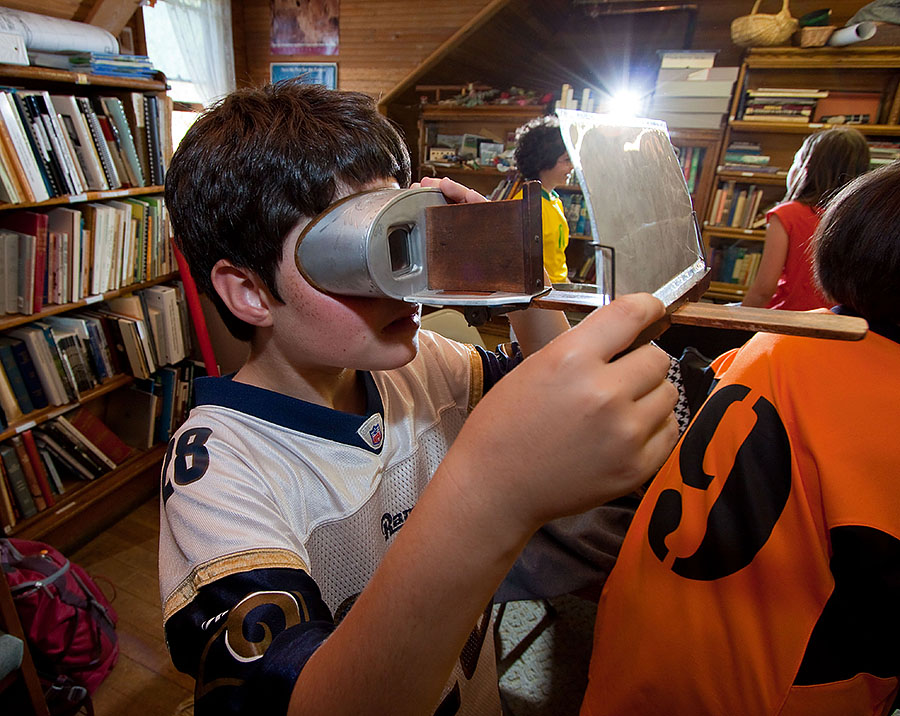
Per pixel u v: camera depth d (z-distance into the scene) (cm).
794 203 168
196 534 41
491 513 26
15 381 157
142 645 147
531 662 142
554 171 195
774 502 57
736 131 291
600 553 99
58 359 167
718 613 61
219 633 35
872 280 56
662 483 69
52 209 160
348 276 33
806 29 253
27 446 162
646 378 26
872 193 57
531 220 30
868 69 260
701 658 63
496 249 30
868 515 50
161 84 179
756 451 59
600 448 25
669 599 65
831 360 57
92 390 181
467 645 69
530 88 371
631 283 30
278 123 39
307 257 35
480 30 283
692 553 63
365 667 28
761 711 60
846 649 57
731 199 291
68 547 178
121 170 175
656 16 327
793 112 267
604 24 340
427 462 66
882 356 55
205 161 40
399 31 286
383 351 41
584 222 320
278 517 45
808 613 56
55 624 126
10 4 151
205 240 42
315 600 40
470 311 32
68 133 156
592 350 25
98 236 168
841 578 54
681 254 37
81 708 129
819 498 55
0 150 136
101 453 186
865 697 60
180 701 133
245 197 39
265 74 327
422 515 28
